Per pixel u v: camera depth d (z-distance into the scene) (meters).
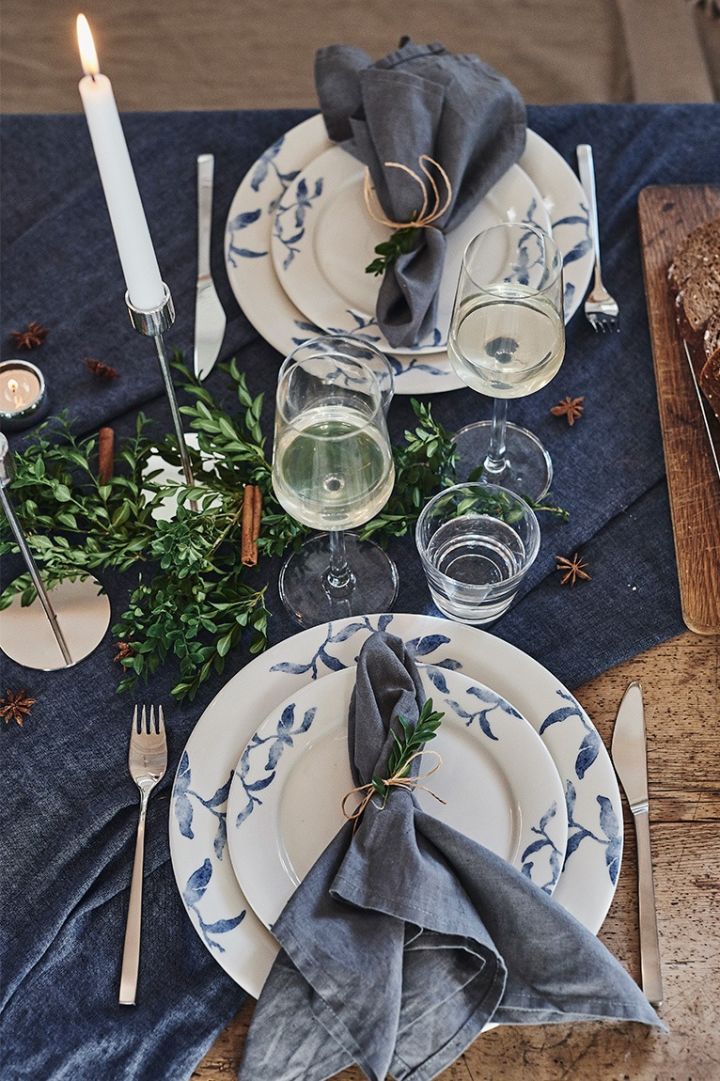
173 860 0.89
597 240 1.27
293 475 0.89
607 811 0.90
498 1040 0.83
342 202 1.25
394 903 0.80
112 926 0.90
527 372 0.99
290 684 0.97
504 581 0.96
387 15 2.44
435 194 1.20
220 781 0.93
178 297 1.25
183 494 1.02
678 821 0.93
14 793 0.96
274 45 2.40
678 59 2.37
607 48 2.39
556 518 1.09
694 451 1.10
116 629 1.00
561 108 1.36
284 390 0.91
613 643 1.01
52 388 1.19
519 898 0.82
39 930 0.89
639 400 1.17
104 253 1.28
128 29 2.43
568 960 0.81
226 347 1.21
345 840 0.86
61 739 0.98
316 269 1.21
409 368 1.16
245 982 0.84
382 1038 0.77
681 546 1.05
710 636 1.02
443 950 0.82
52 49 2.40
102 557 1.02
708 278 1.14
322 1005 0.79
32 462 1.05
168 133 1.36
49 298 1.25
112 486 1.07
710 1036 0.83
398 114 1.18
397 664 0.92
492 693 0.94
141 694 1.00
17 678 1.02
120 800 0.94
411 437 1.04
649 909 0.88
